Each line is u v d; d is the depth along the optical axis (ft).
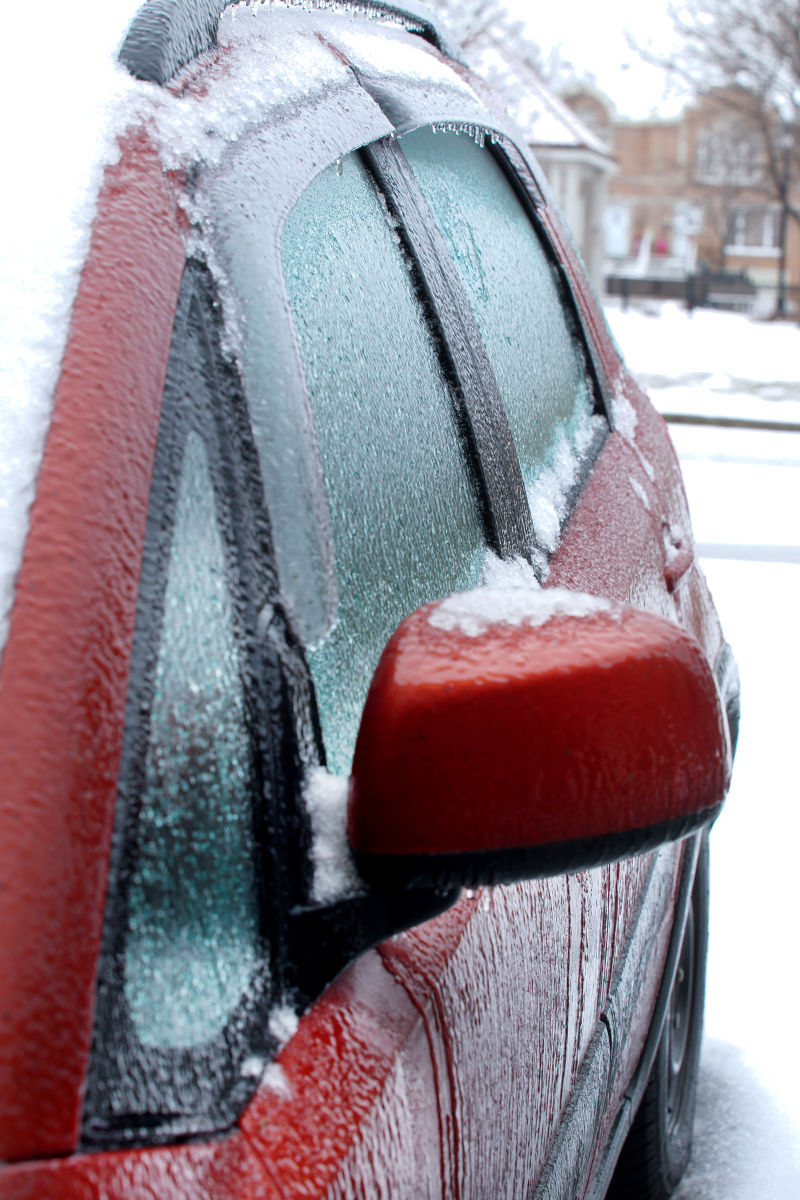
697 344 68.23
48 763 2.70
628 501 7.43
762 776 14.30
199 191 3.75
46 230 3.38
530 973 4.43
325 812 3.38
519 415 6.37
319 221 4.57
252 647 3.31
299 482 3.62
